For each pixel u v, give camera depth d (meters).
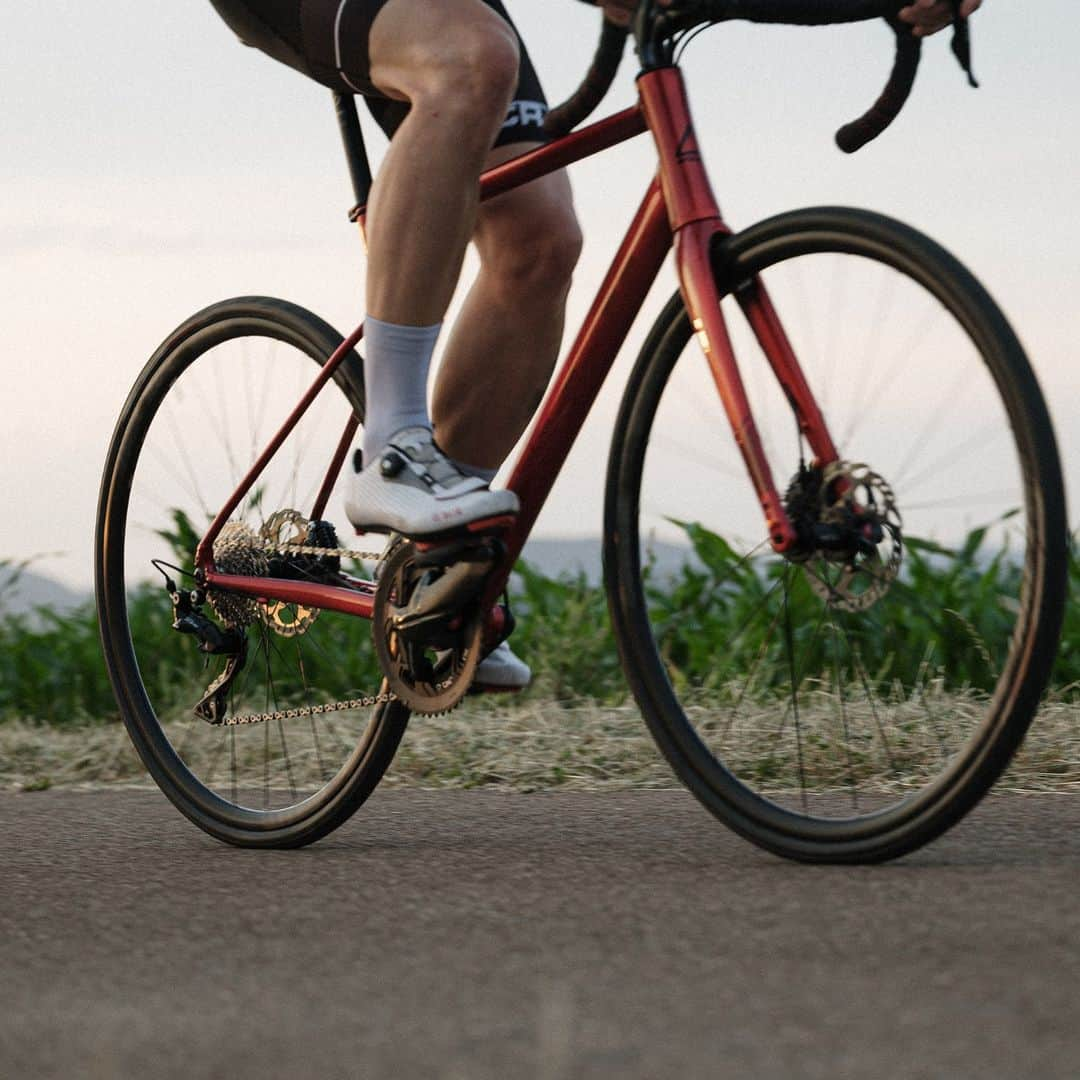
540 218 6.52
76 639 13.66
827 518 5.40
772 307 5.68
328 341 7.07
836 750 7.86
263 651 7.54
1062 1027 3.77
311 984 4.45
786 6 5.67
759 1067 3.58
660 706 6.23
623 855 6.18
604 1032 3.87
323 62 6.45
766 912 5.04
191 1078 3.67
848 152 6.18
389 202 6.08
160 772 7.48
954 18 5.67
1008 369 5.20
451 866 6.14
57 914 5.52
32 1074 3.76
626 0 5.84
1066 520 5.20
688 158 5.85
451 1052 3.76
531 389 6.82
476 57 5.96
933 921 4.82
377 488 6.18
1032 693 5.29
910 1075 3.50
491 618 6.30
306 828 6.89
